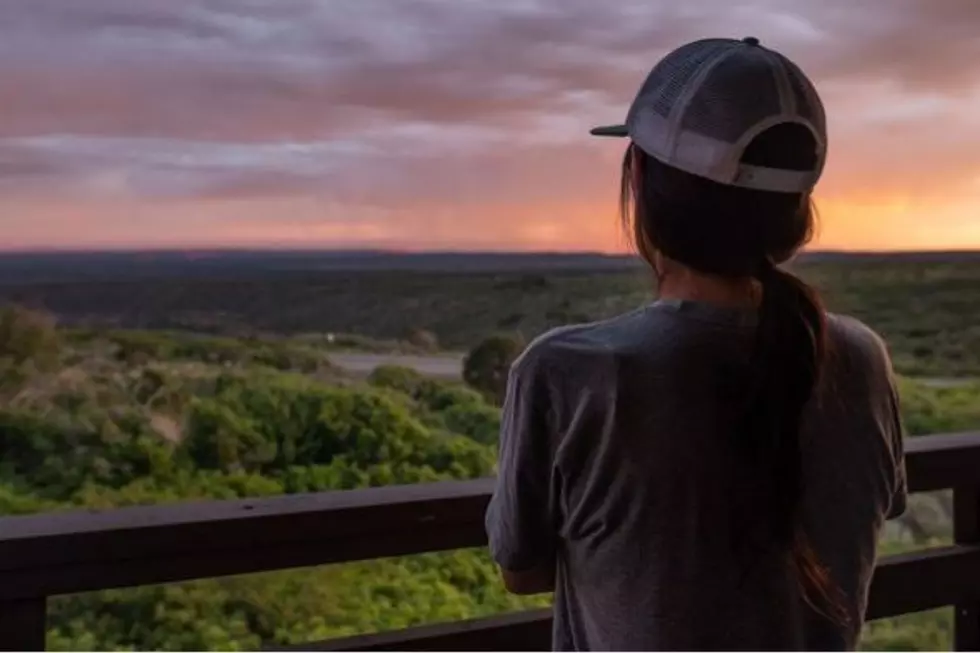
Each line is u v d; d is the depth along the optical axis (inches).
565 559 36.9
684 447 33.2
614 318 36.3
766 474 32.9
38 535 49.5
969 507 76.4
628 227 36.8
